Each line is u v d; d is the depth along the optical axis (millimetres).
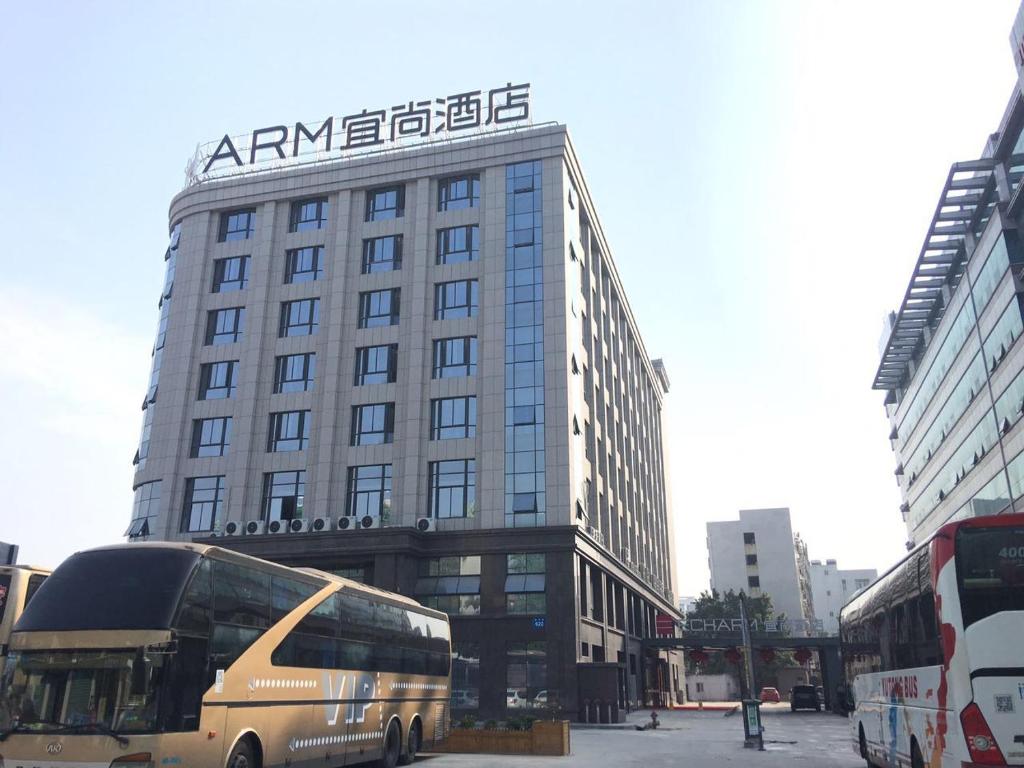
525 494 37312
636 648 52250
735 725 35094
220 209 46469
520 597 35906
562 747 21109
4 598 16078
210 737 11430
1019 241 37438
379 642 17781
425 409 39812
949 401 50938
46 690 10781
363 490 39406
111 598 11211
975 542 10109
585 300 47531
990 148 40000
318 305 43375
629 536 55562
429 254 42562
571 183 44438
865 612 16531
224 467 41281
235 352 43375
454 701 34938
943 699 10445
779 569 99562
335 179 45125
